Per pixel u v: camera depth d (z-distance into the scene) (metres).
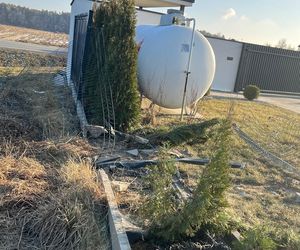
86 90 8.59
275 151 8.42
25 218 4.03
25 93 10.18
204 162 6.62
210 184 3.59
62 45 37.47
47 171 5.17
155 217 3.65
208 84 10.12
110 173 5.68
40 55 25.44
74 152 6.01
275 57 22.16
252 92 17.77
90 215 4.08
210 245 3.57
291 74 22.98
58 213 3.99
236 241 3.61
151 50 9.52
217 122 8.32
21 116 7.77
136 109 8.00
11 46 29.09
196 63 9.66
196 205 3.50
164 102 9.98
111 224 3.97
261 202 5.45
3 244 3.70
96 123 7.75
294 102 19.70
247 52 21.36
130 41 7.81
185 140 7.63
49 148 5.99
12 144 6.03
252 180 6.29
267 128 10.82
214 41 20.67
